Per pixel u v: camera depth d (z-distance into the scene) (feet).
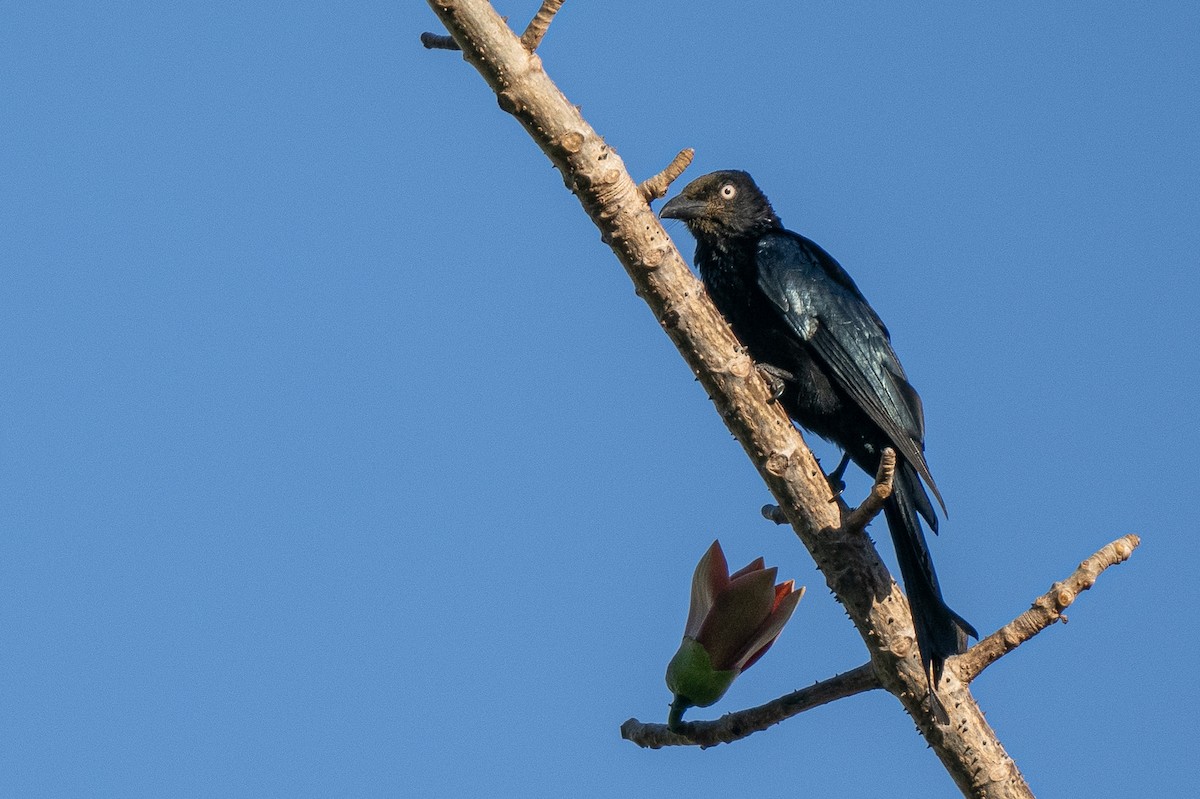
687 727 24.23
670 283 23.06
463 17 21.11
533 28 21.40
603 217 22.66
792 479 23.71
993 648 23.03
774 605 23.91
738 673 23.80
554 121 21.83
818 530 23.76
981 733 23.07
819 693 23.85
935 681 22.94
